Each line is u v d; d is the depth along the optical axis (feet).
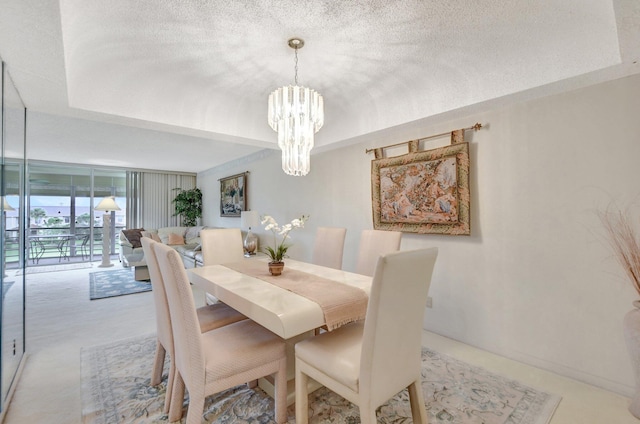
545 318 7.26
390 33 6.49
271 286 6.31
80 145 15.83
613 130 6.30
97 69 7.86
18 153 7.38
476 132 8.42
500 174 7.97
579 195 6.74
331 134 11.71
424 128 9.59
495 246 8.08
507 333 7.89
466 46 6.91
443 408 5.87
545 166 7.22
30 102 7.52
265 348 5.33
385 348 4.33
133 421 5.51
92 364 7.59
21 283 7.79
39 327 10.10
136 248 20.31
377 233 8.59
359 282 6.66
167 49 7.09
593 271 6.59
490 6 5.59
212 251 9.45
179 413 5.48
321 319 5.10
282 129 7.25
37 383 6.75
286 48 7.12
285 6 5.59
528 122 7.48
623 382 6.25
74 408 5.89
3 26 4.63
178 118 9.45
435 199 9.12
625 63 5.64
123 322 10.56
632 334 5.56
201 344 4.72
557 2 5.47
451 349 8.37
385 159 10.45
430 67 7.93
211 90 9.51
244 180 18.35
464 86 7.86
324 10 5.72
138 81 8.56
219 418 5.61
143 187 24.27
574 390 6.43
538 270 7.35
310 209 13.76
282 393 5.47
